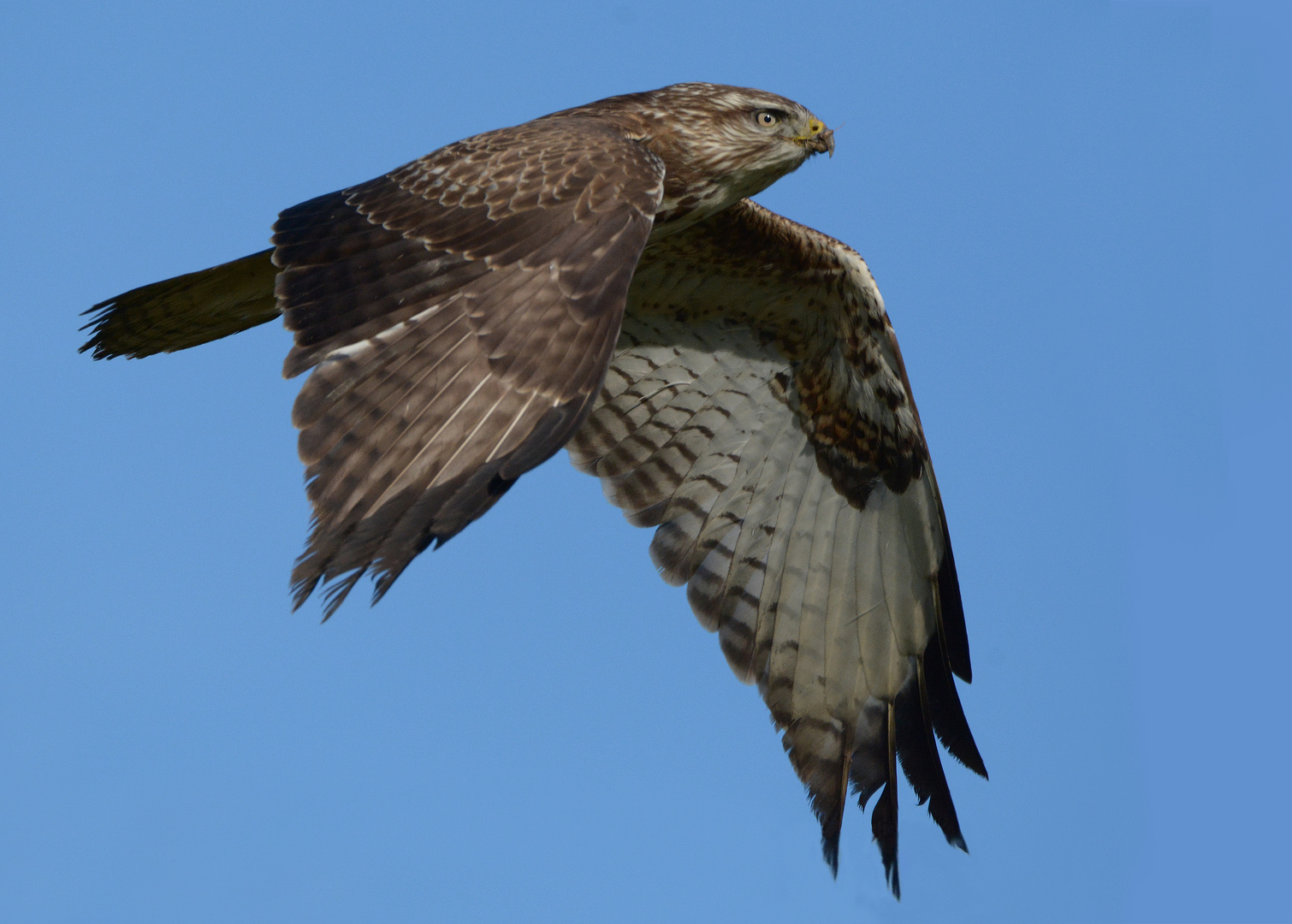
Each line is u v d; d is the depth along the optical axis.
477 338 7.60
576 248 7.94
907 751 12.15
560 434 7.23
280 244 8.30
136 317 10.12
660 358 12.80
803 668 12.44
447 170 8.42
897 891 11.67
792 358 12.73
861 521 12.60
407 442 7.23
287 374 7.57
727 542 12.67
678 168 11.25
